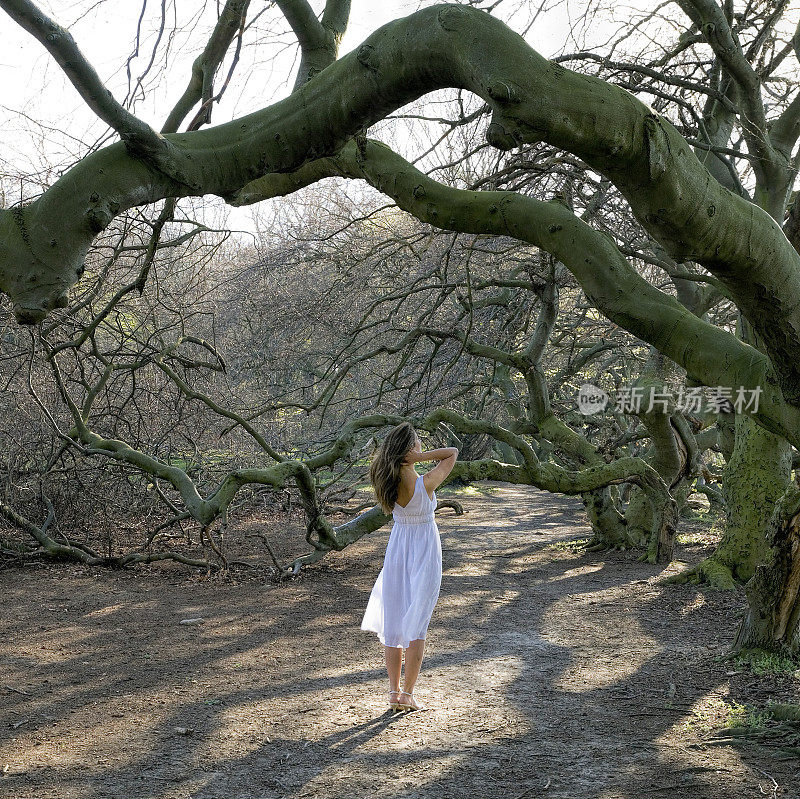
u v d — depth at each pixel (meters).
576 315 13.16
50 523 10.96
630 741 4.71
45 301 2.21
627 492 15.58
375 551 11.90
